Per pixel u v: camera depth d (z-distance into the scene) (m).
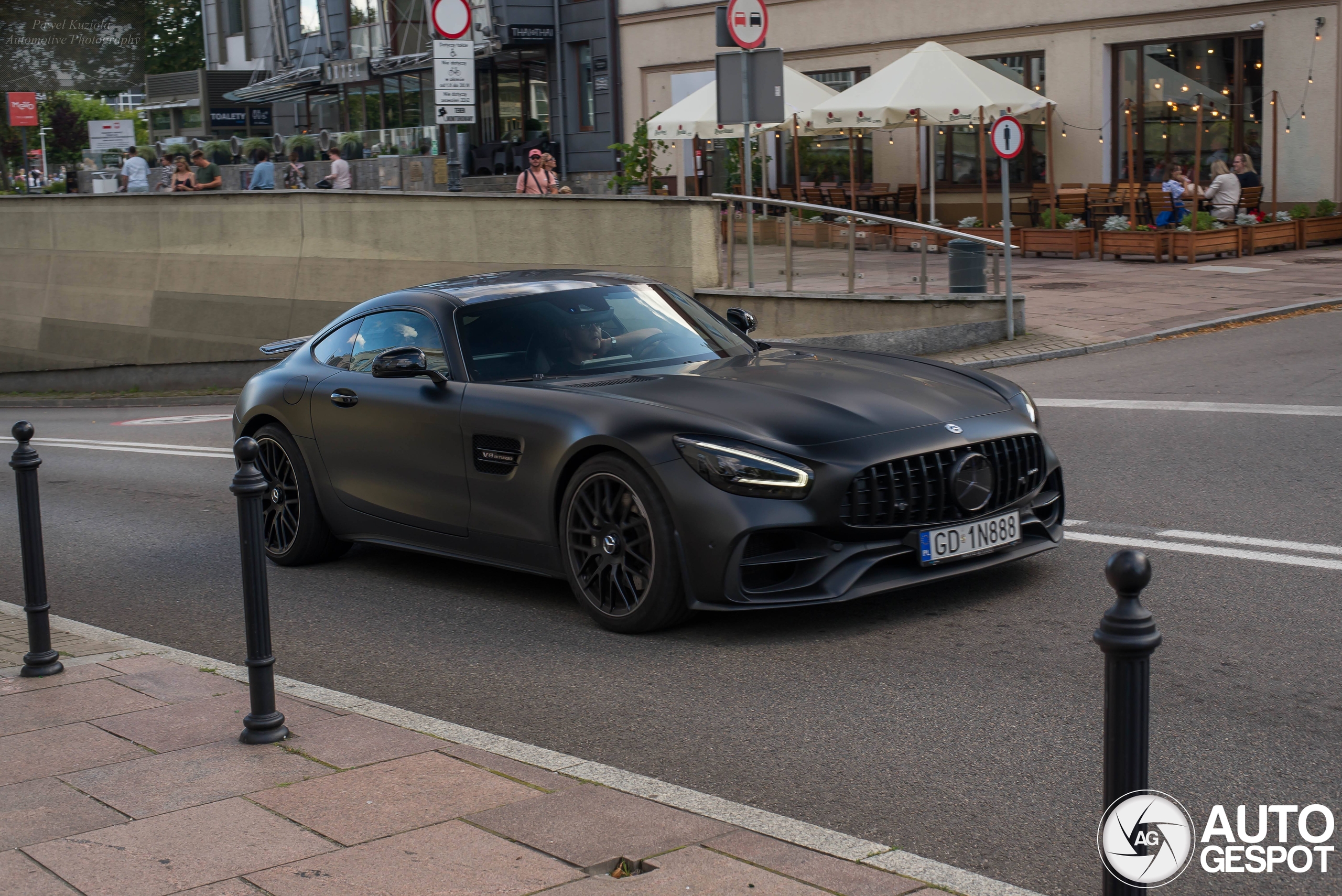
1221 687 4.39
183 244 20.80
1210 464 7.88
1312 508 6.71
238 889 3.09
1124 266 19.69
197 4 56.16
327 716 4.45
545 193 18.42
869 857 3.18
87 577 7.58
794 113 24.05
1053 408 10.23
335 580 6.94
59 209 22.66
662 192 26.95
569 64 31.77
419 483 6.29
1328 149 21.08
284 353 8.23
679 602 5.22
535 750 4.06
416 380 6.36
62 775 3.97
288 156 30.62
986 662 4.78
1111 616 2.32
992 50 24.88
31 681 5.06
